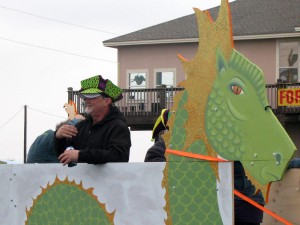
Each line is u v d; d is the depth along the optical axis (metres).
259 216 5.11
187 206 4.62
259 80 4.23
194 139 4.59
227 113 4.41
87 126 5.50
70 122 6.78
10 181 5.73
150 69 33.19
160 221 4.77
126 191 4.95
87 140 5.43
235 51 4.36
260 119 4.24
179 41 32.41
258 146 4.26
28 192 5.59
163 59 33.03
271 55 31.11
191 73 4.62
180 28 33.28
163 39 32.59
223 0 4.42
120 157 5.17
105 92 5.38
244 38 31.22
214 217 4.50
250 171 4.29
